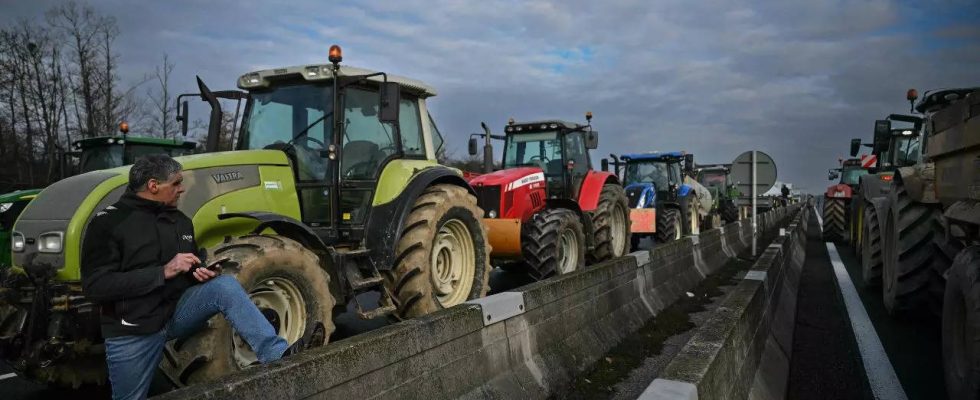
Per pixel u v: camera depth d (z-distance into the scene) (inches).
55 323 142.0
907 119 363.6
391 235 206.7
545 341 168.9
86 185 159.2
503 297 151.7
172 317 116.6
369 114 222.5
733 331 126.0
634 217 535.8
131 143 412.8
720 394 108.8
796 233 499.2
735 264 447.8
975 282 129.7
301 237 178.2
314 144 212.2
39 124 852.6
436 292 223.6
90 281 108.0
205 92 221.3
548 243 305.0
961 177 166.7
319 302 167.9
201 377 137.8
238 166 187.8
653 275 277.3
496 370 144.3
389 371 113.3
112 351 110.7
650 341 220.1
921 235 217.5
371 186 215.2
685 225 631.2
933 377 177.6
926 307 226.2
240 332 118.5
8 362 149.3
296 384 95.8
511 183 319.9
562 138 394.6
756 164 496.7
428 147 253.1
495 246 310.0
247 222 185.2
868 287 330.3
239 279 146.1
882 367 187.2
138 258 110.7
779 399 150.3
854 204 534.6
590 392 168.7
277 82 222.1
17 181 805.9
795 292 314.8
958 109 164.1
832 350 209.0
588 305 199.9
